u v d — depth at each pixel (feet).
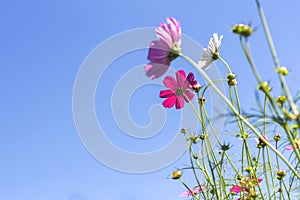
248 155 3.81
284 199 3.79
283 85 2.86
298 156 2.94
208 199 4.07
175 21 3.34
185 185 3.97
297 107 2.89
